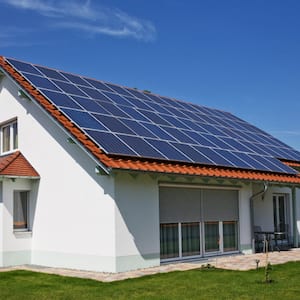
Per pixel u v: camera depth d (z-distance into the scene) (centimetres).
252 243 1811
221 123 2222
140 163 1351
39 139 1620
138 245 1389
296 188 2189
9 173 1552
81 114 1473
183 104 2275
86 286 1125
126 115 1636
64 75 1850
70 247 1462
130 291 1052
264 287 1079
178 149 1537
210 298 973
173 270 1346
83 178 1434
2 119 1827
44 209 1570
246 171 1708
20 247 1579
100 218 1373
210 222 1683
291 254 1758
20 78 1683
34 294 1045
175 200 1559
